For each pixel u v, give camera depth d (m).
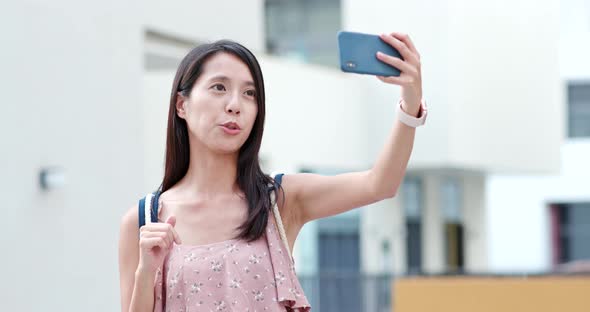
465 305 11.72
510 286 11.59
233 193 3.26
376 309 14.77
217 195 3.25
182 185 3.33
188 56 3.27
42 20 7.57
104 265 8.22
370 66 3.09
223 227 3.20
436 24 17.55
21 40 7.32
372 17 17.98
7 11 7.18
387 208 19.23
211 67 3.21
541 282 11.52
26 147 7.33
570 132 26.23
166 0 9.37
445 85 17.42
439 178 19.45
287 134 16.11
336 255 21.23
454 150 17.39
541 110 19.23
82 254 7.93
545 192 26.17
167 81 13.05
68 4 7.89
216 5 10.30
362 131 17.67
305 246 20.42
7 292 7.05
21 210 7.24
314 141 16.67
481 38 18.00
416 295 11.86
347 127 17.39
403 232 19.42
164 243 3.04
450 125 17.41
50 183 7.48
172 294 3.13
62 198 7.71
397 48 3.10
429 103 17.53
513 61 18.64
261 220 3.18
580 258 26.50
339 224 21.28
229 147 3.18
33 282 7.34
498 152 18.28
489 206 26.25
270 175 3.34
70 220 7.80
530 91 18.95
